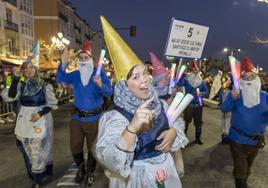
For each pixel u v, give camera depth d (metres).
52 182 5.85
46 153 5.57
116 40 2.62
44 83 5.52
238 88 4.41
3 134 10.96
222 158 7.54
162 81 3.64
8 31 42.47
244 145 4.64
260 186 5.72
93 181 5.70
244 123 4.61
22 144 5.54
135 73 2.51
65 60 5.53
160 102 2.69
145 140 2.52
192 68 9.01
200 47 4.39
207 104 22.81
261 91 4.67
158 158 2.59
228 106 4.70
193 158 7.55
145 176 2.54
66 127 12.20
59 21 56.56
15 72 8.39
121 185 2.59
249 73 4.57
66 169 6.62
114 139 2.34
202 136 10.21
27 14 49.34
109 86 5.31
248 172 4.86
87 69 5.38
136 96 2.51
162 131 2.56
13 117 14.27
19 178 6.25
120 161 2.27
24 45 47.84
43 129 5.44
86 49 5.41
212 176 6.28
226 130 8.98
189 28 4.24
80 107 5.43
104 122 2.52
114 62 2.62
